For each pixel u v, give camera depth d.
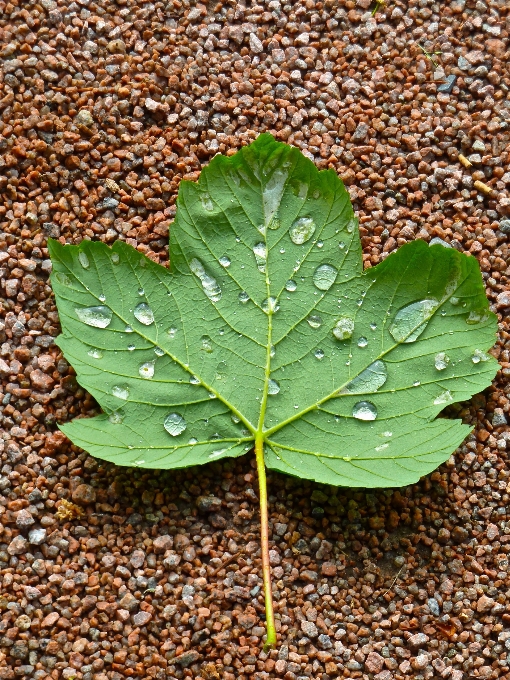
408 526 0.54
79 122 0.55
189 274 0.52
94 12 0.56
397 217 0.55
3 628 0.52
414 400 0.52
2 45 0.55
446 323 0.52
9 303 0.54
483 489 0.54
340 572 0.53
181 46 0.56
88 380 0.52
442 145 0.56
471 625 0.53
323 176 0.53
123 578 0.52
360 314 0.52
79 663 0.52
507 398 0.54
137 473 0.53
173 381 0.52
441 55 0.56
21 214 0.54
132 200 0.55
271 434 0.52
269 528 0.53
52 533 0.53
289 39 0.56
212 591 0.52
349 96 0.56
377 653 0.52
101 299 0.52
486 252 0.55
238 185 0.53
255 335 0.52
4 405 0.53
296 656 0.52
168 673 0.52
